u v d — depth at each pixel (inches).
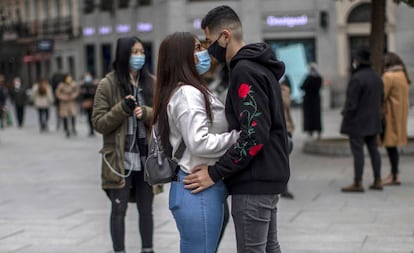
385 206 377.1
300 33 1369.3
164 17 1501.0
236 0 1414.9
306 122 757.9
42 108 1000.2
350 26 1344.7
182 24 1464.1
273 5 1384.1
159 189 271.1
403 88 434.3
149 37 1565.0
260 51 172.7
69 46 1883.6
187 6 1462.8
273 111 172.2
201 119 174.1
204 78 186.9
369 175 486.0
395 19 1294.3
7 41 2160.4
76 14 1856.5
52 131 997.2
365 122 408.8
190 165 177.3
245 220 173.8
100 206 400.5
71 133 946.1
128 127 259.0
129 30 1627.7
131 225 346.9
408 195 407.5
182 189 176.9
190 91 176.4
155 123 183.9
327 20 1350.9
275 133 173.8
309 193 423.2
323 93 1270.9
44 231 339.6
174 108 177.2
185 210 174.7
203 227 174.6
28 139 871.1
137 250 296.0
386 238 307.0
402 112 431.5
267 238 184.5
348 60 1347.2
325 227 330.6
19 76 2128.4
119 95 261.4
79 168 572.7
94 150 714.2
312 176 491.5
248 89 168.4
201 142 171.9
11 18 2142.0
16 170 571.2
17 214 382.6
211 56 182.7
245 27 1401.3
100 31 1742.1
